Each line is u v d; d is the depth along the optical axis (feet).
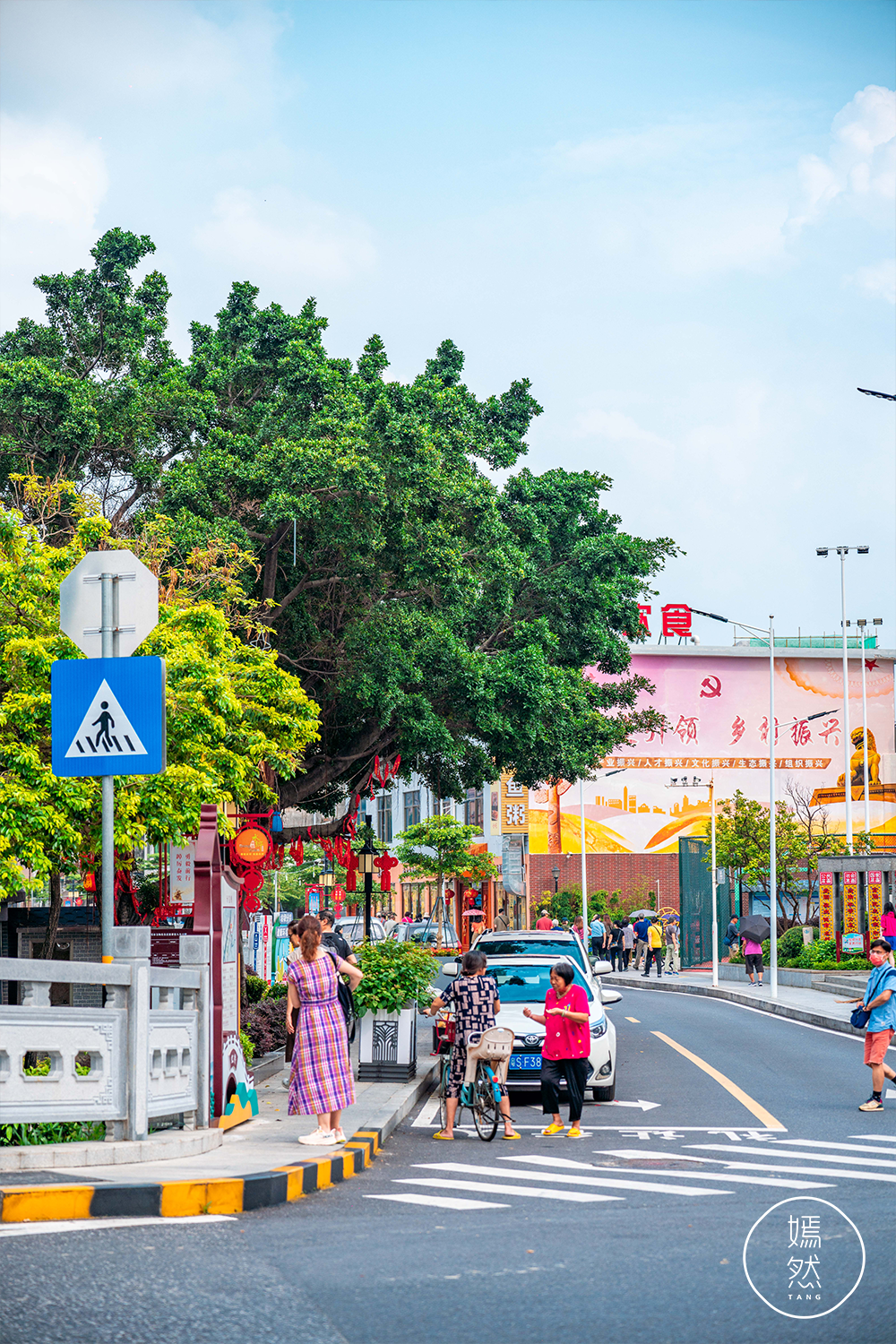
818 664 225.35
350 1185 31.40
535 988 53.72
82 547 50.37
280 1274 21.38
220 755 48.83
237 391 79.10
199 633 52.11
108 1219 25.75
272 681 55.42
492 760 88.48
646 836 214.07
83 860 46.80
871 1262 22.79
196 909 36.99
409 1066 54.24
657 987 143.54
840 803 223.30
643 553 92.07
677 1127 42.96
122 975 30.73
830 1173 32.99
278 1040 62.75
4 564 45.27
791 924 168.55
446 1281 21.17
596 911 198.18
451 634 77.36
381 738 86.58
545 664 81.10
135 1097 30.89
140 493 73.82
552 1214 27.30
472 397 88.99
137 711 31.81
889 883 126.41
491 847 204.54
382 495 69.92
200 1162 30.81
